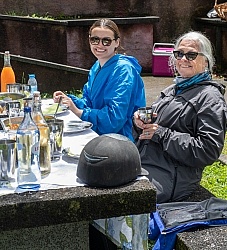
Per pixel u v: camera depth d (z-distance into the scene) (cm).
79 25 949
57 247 232
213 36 1103
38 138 221
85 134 321
